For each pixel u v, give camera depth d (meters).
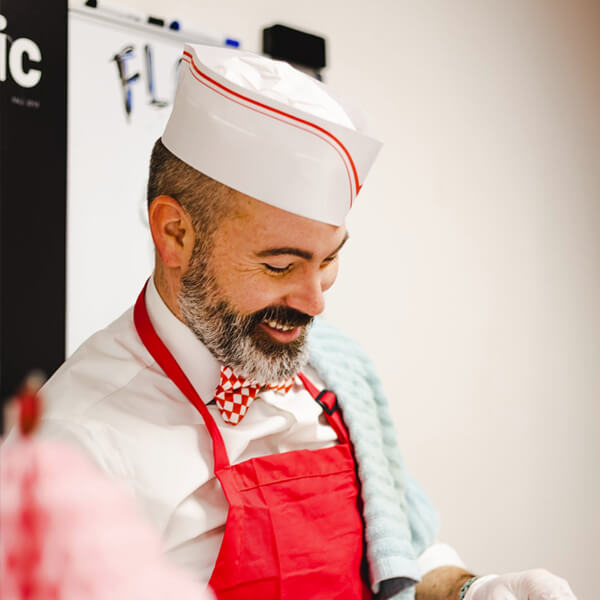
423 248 1.88
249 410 0.95
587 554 2.33
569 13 2.35
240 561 0.85
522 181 2.17
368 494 0.98
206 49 0.87
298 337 0.90
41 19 1.20
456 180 1.97
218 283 0.85
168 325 0.92
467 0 2.02
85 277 1.25
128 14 1.31
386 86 1.80
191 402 0.90
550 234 2.26
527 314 2.18
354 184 0.84
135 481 0.82
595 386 2.40
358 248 1.73
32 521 0.19
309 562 0.88
